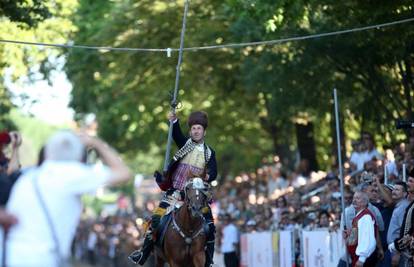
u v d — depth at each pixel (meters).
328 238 16.33
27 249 7.49
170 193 14.30
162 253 14.50
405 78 20.12
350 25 19.47
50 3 25.38
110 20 28.89
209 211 14.20
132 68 29.38
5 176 9.34
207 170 13.99
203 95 32.06
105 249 44.31
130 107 35.28
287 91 23.30
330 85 22.62
